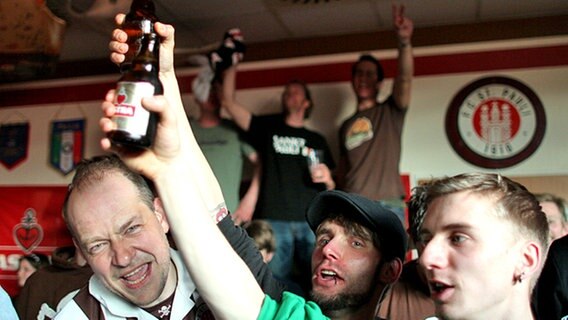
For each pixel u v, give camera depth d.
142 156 0.83
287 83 4.29
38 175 4.80
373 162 3.64
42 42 2.93
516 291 0.94
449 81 3.98
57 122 4.82
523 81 3.87
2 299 1.10
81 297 1.25
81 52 4.64
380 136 3.67
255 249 1.25
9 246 4.76
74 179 1.17
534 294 1.76
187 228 0.87
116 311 1.19
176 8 3.79
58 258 2.01
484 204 0.93
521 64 3.89
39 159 4.82
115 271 1.13
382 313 1.53
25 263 4.02
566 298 1.77
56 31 2.97
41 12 2.82
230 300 0.91
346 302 1.25
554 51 3.86
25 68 3.09
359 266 1.25
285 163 3.80
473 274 0.91
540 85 3.84
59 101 4.84
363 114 3.73
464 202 0.94
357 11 3.85
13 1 2.69
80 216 1.11
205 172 1.16
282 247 3.65
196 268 0.89
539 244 0.96
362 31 4.20
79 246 1.16
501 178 1.00
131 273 1.13
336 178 3.93
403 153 4.00
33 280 1.95
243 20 4.00
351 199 1.27
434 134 3.96
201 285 0.90
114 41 0.91
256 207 3.88
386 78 4.11
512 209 0.93
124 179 1.13
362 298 1.25
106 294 1.21
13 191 4.83
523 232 0.94
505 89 3.88
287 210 3.71
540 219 0.97
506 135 3.84
